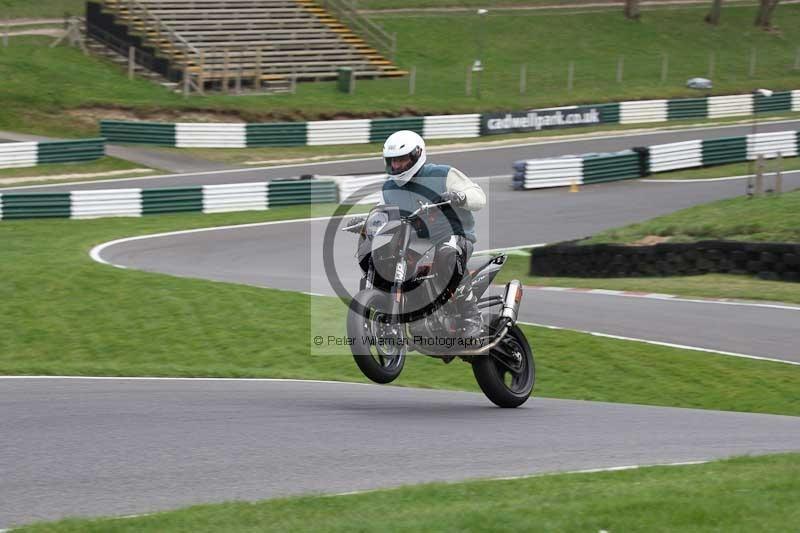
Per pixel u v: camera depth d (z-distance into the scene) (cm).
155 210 8144
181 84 12306
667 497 1625
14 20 14200
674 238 6406
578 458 2072
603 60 15888
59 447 2058
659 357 4075
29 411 2503
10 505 1650
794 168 10244
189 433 2217
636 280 5966
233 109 11806
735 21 18700
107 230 7362
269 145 11069
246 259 6575
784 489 1702
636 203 8688
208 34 13175
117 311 4578
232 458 1978
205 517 1524
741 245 5800
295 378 3672
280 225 7850
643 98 14038
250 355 4106
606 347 4212
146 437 2166
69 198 7825
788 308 4878
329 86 13150
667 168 10188
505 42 16025
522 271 6631
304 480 1823
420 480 1841
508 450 2133
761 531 1457
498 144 11581
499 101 13250
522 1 18338
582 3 18812
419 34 15738
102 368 3550
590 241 6619
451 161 10512
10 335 4222
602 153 10762
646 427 2556
